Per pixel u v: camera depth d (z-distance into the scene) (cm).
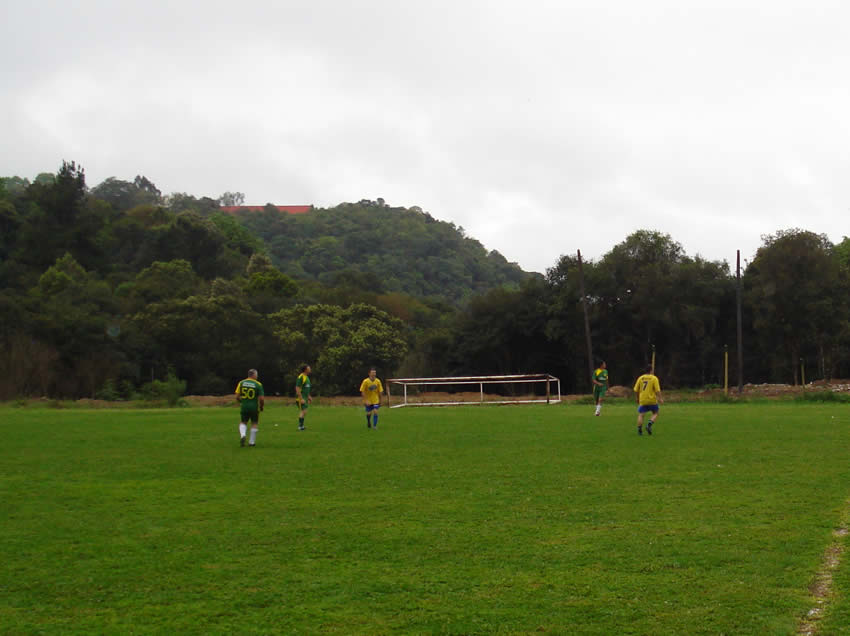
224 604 781
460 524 1085
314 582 844
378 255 15700
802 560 898
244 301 7225
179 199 18138
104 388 5244
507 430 2378
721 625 712
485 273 16775
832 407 3397
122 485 1398
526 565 894
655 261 6266
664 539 991
